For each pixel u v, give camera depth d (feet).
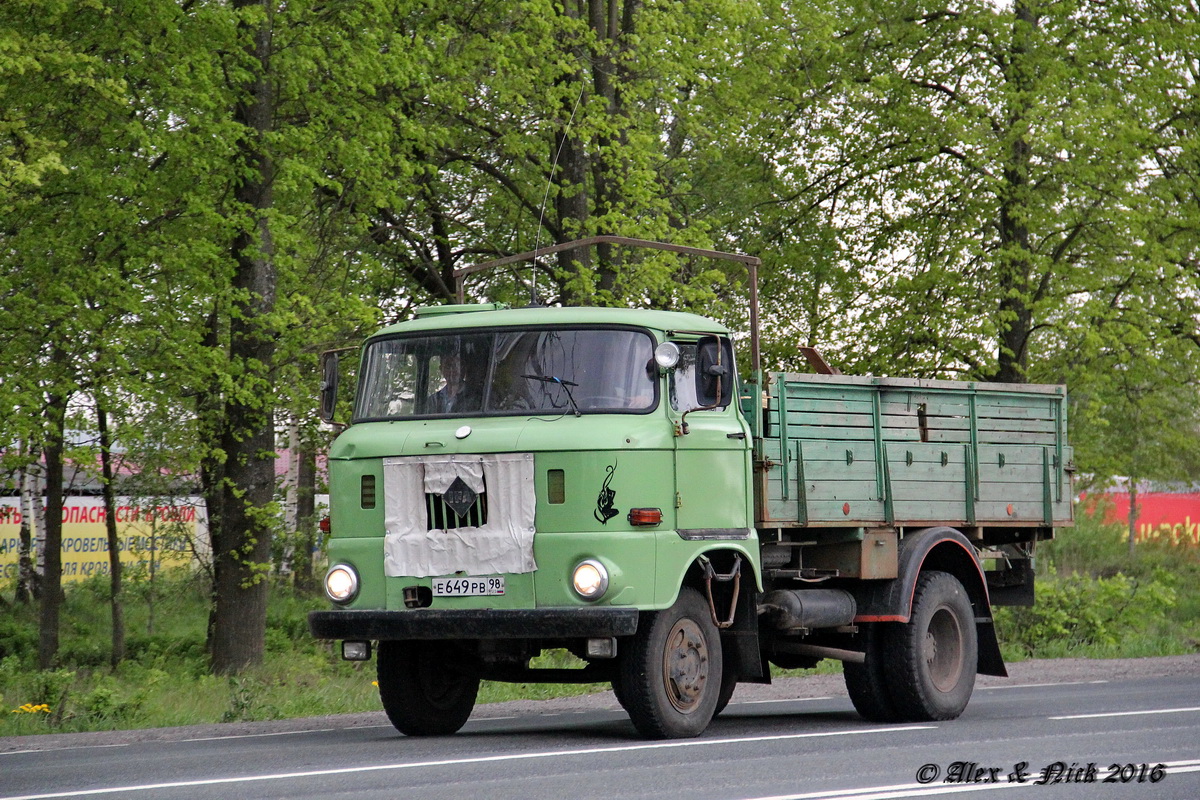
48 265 115.44
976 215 164.25
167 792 45.65
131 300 115.14
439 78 138.41
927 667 74.59
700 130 157.79
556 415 62.23
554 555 60.08
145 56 116.06
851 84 167.94
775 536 70.90
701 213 203.82
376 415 65.98
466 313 67.92
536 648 63.93
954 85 171.53
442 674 69.41
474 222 166.50
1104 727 65.98
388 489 62.90
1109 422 180.34
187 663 144.15
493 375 64.13
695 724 62.85
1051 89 157.89
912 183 168.55
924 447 77.56
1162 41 166.30
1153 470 229.25
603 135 142.92
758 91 169.58
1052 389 85.56
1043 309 158.71
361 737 67.51
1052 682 108.06
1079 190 160.35
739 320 177.58
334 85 124.26
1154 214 164.45
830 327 176.04
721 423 66.18
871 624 75.61
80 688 121.70
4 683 129.59
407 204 153.69
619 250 144.97
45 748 66.90
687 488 63.26
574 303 142.20
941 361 168.45
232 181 120.98
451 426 63.26
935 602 75.87
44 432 117.50
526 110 150.82
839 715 79.97
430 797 43.62
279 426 149.79
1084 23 169.37
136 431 120.78
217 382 123.13
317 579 192.44
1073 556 235.40
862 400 74.54
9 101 111.14
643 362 63.16
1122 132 157.17
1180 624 181.27
